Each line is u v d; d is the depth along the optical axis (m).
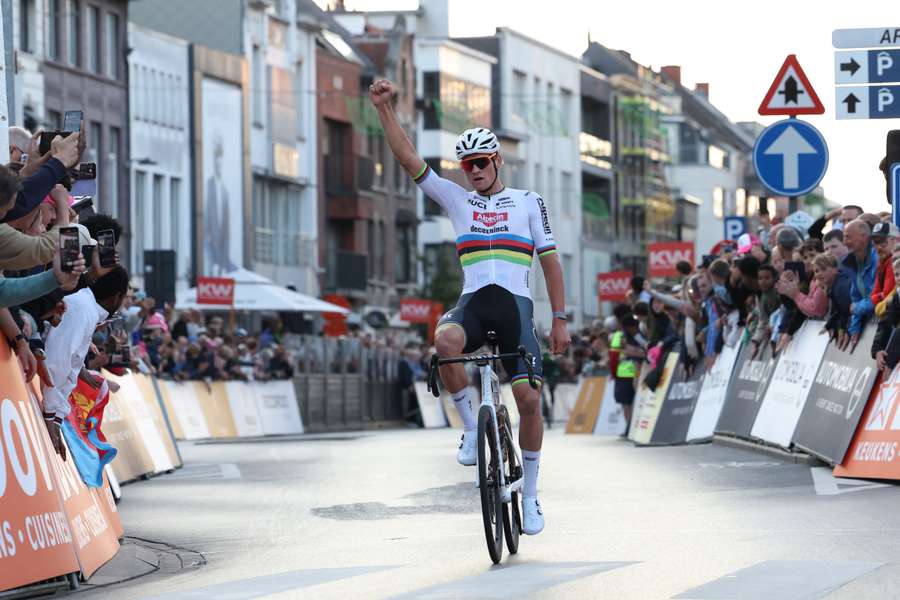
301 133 90.75
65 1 67.06
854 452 21.30
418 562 14.10
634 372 39.28
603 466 26.00
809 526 15.45
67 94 67.25
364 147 97.88
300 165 90.31
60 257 12.86
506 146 124.88
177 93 76.44
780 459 25.59
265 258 85.88
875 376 21.05
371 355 67.00
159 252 47.09
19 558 12.60
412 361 71.31
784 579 11.87
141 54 73.38
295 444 40.81
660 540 14.81
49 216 14.23
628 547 14.38
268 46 86.12
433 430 57.31
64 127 13.90
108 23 71.00
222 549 16.30
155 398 30.48
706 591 11.41
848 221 24.81
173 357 45.50
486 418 13.62
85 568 14.12
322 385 61.06
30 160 14.07
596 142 143.38
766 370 27.89
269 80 86.19
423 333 93.88
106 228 16.59
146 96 73.88
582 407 46.78
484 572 13.11
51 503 13.60
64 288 13.12
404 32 105.88
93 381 16.47
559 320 14.45
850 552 13.36
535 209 14.34
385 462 29.80
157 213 75.19
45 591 13.16
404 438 44.88
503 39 125.62
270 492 23.20
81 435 15.96
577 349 64.62
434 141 111.31
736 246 33.16
